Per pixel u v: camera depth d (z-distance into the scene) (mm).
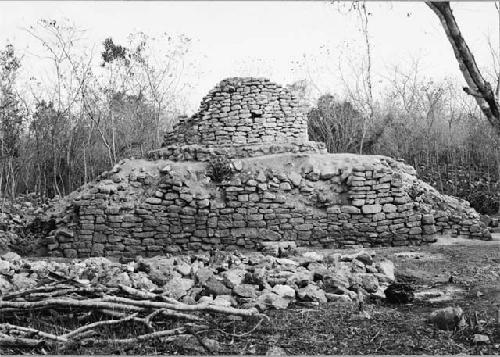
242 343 6941
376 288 10211
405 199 16578
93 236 16109
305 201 16719
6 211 21516
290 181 16891
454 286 10742
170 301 7707
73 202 16750
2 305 7348
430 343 6961
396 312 8648
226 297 8617
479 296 9773
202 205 16312
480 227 17016
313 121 32969
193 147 18172
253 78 19734
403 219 16500
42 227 16875
